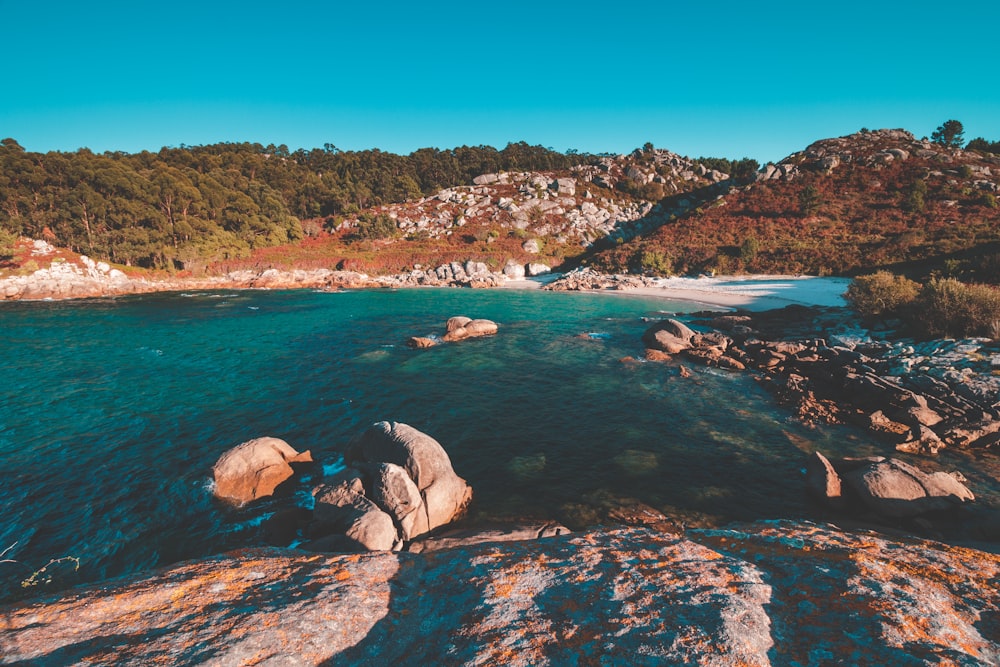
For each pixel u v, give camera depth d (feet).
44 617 12.48
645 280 214.90
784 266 197.88
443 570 17.38
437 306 163.32
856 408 61.72
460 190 419.54
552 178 449.06
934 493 37.11
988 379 56.70
